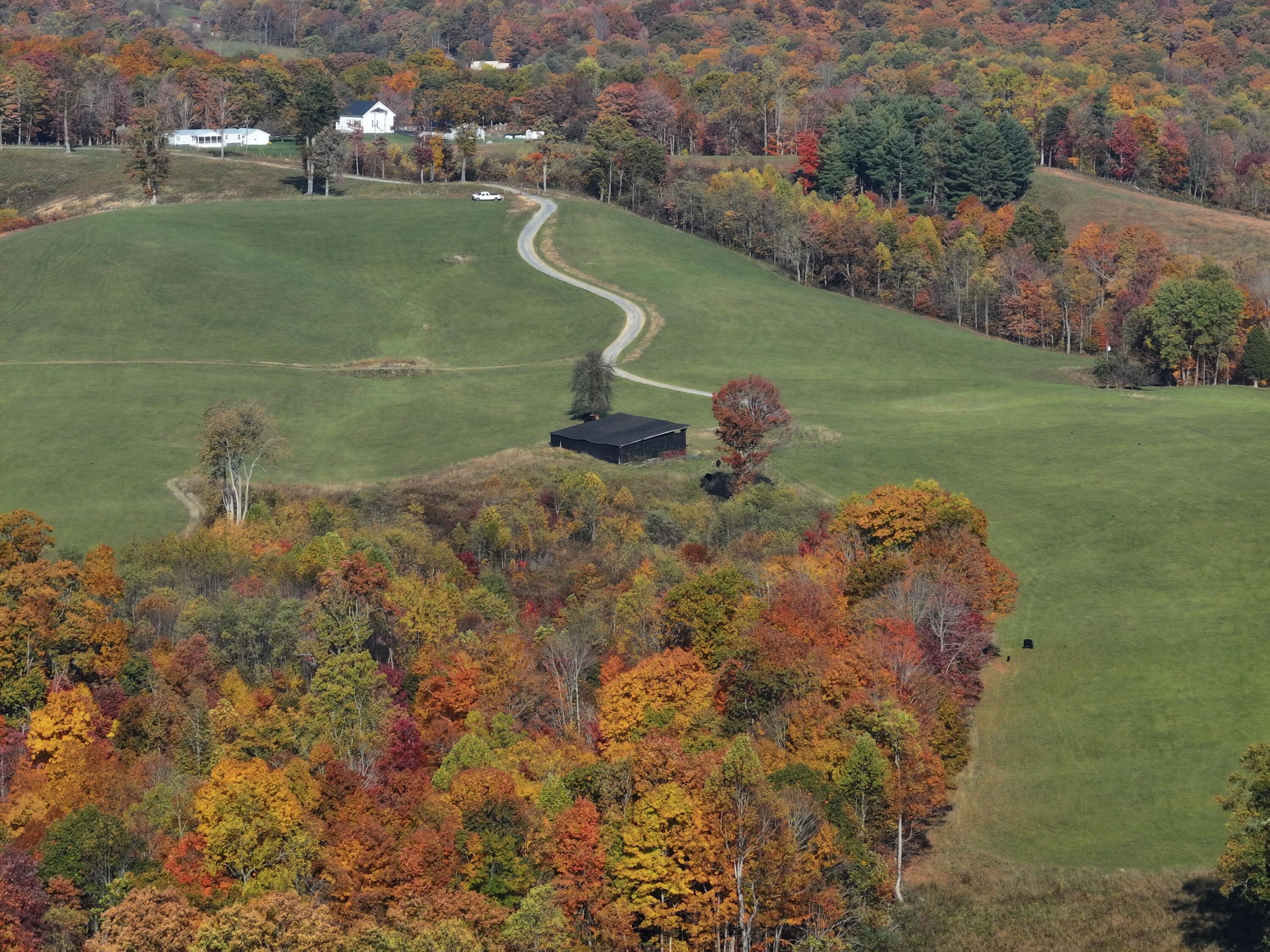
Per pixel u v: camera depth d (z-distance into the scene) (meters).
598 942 135.50
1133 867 149.00
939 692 168.00
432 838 141.50
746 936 134.62
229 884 143.00
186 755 167.38
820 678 168.00
